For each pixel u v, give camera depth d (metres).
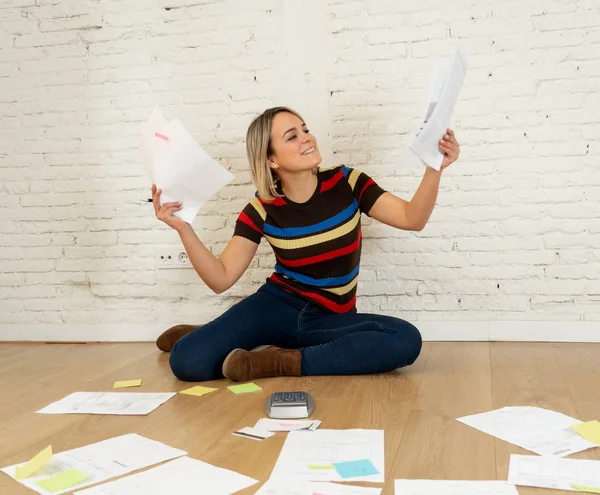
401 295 3.02
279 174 2.57
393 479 1.43
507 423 1.78
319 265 2.57
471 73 2.89
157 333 3.26
